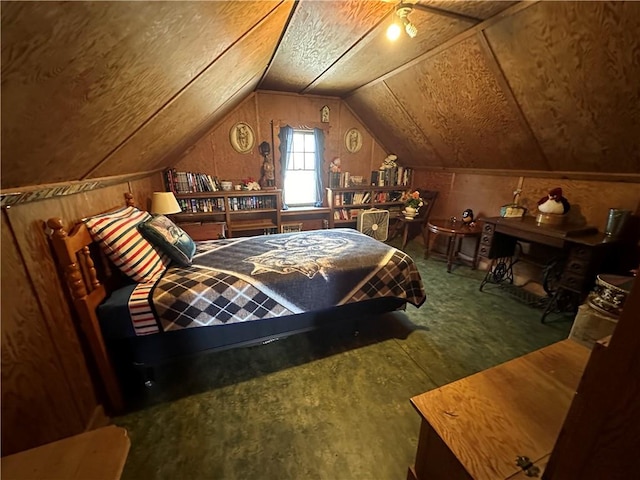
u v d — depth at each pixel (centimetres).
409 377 184
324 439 142
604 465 58
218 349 180
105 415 152
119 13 69
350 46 236
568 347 129
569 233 233
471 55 230
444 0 172
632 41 154
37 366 111
